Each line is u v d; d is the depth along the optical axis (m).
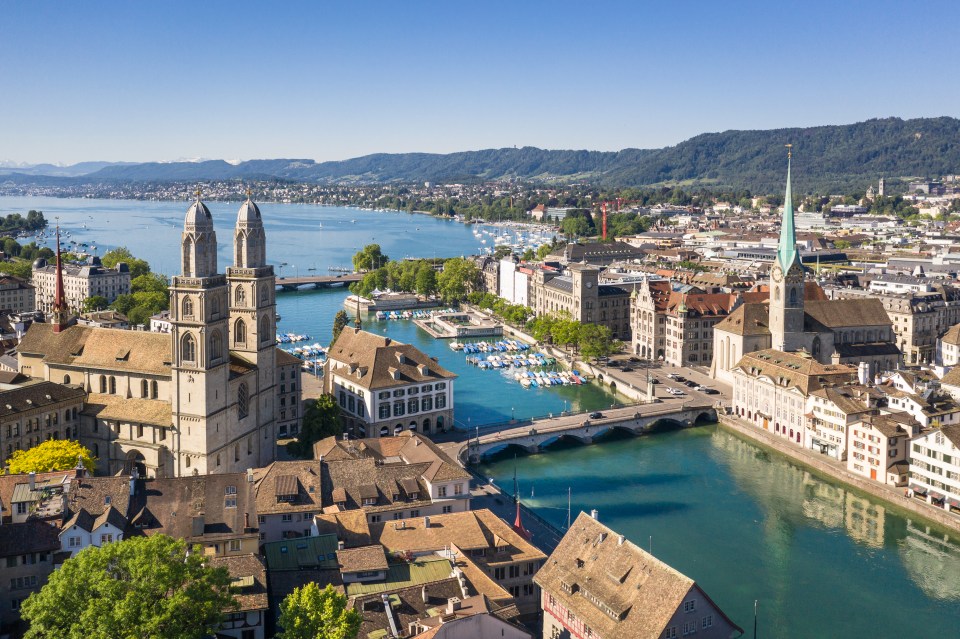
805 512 192.50
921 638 141.38
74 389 193.00
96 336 198.88
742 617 147.12
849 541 177.50
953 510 185.62
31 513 127.69
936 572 164.38
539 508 192.62
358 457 171.50
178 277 174.50
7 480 137.88
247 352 196.75
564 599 124.38
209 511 133.50
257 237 196.62
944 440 187.75
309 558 126.31
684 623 112.69
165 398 187.50
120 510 130.38
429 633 104.50
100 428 190.88
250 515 134.00
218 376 181.00
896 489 199.50
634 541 175.62
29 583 121.12
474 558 135.88
